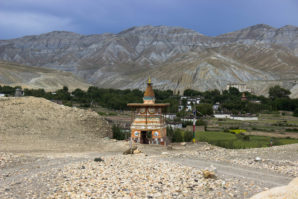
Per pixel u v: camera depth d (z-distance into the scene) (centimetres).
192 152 3512
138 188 1927
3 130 4369
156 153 3775
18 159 3023
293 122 12662
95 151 3900
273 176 2272
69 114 5294
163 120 5097
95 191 1867
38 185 1995
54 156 3316
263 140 7625
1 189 1909
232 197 1752
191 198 1753
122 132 5741
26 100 5484
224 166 2630
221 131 9494
